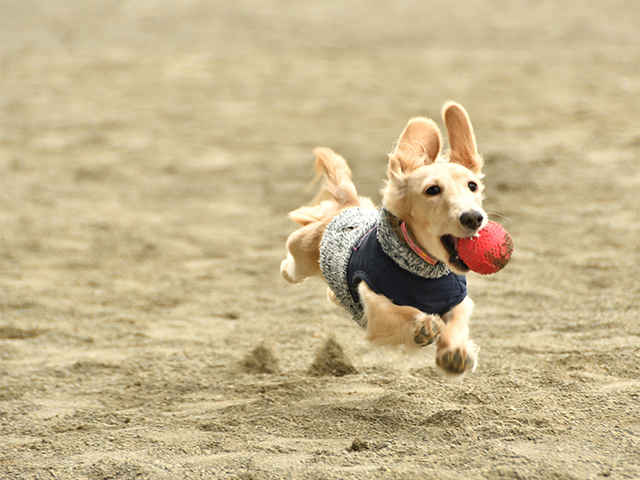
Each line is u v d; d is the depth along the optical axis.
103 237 15.05
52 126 24.94
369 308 6.55
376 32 41.91
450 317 6.70
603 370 7.45
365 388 7.51
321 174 8.57
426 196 6.22
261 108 26.50
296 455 5.87
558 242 12.85
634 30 39.06
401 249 6.40
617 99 24.69
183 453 6.14
